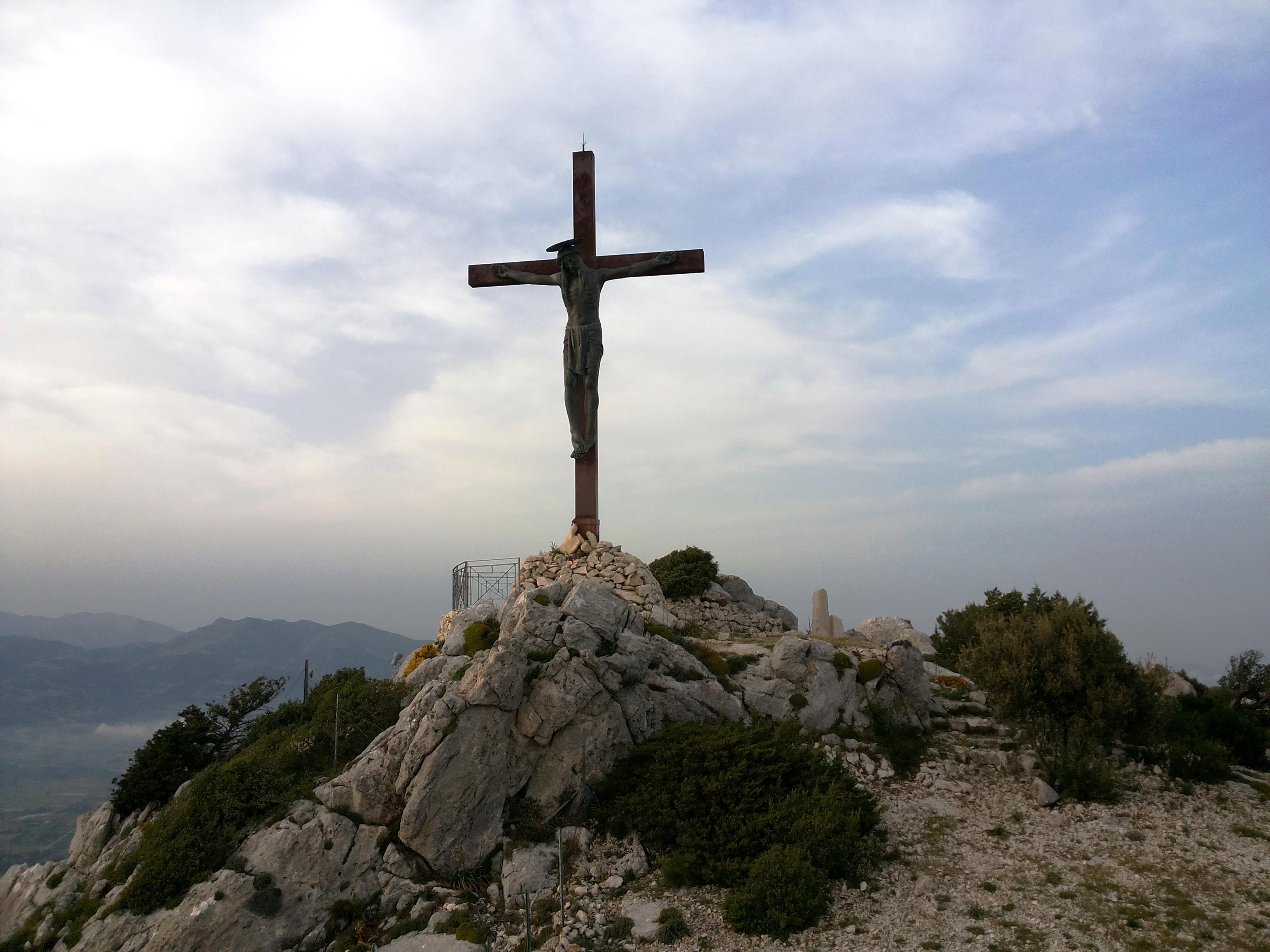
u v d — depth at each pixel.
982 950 14.46
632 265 30.44
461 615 28.03
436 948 16.50
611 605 24.67
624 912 17.05
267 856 18.44
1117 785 20.56
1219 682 38.53
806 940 15.41
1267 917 14.73
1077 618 21.64
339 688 25.55
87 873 22.00
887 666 25.39
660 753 20.58
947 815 19.83
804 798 18.48
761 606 33.75
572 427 30.73
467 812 19.50
